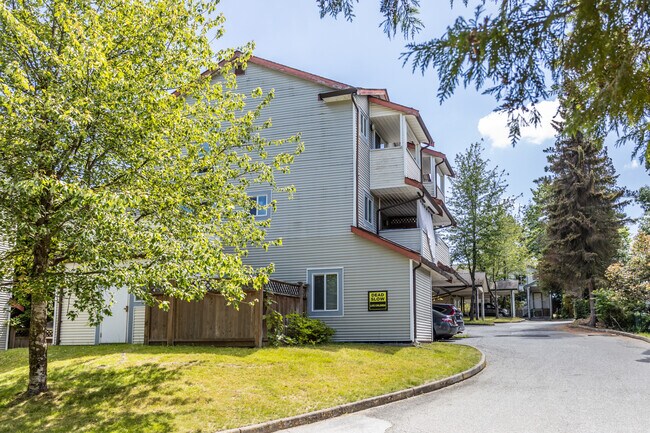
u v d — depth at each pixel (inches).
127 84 374.0
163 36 416.2
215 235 475.8
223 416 366.3
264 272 447.5
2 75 368.5
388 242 751.7
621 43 140.3
